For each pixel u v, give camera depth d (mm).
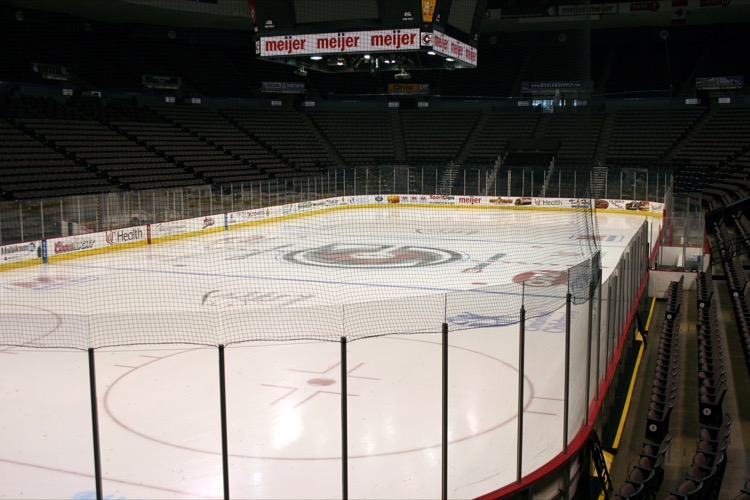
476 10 23047
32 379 12344
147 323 13844
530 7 47688
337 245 29312
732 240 22359
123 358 13492
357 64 25000
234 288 20109
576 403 9773
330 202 41594
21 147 32500
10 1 40219
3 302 18312
